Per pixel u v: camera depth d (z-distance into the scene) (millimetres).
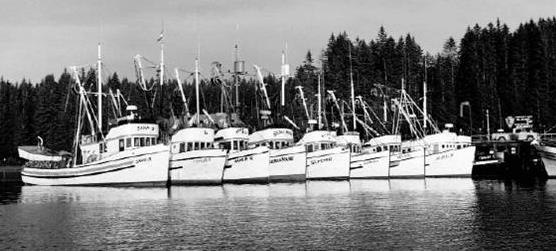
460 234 39000
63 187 78938
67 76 156875
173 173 79438
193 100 135375
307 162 93438
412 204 54812
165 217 46656
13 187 80875
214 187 76312
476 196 62406
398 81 157875
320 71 137750
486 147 125750
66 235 39281
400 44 164250
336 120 133375
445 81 159250
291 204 54969
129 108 78688
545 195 62812
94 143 83812
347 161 92125
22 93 183125
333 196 62750
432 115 153375
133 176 76000
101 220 45438
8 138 159500
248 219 45438
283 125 94250
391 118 127188
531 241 36781
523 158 109812
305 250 34469
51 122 154500
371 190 71000
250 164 84938
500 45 162875
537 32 150875
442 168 96938
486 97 148875
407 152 98062
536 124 142000
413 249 34656
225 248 35094
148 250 34719
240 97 135375
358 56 153375
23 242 37125
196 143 82500
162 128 91750
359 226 42094
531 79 147875
